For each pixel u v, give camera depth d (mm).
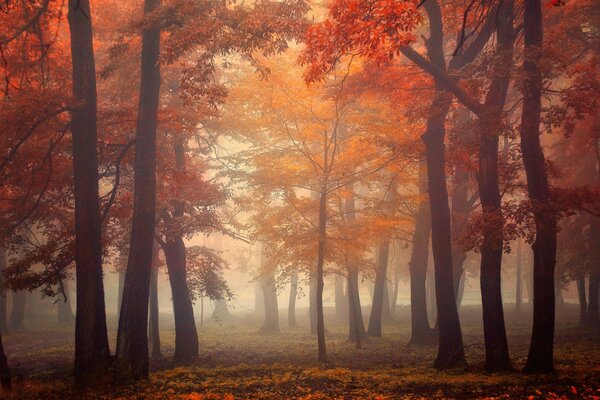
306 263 17812
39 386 12695
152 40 14289
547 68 12141
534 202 12172
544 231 12281
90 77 14305
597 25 21656
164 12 12961
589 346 18172
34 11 16719
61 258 14602
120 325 13578
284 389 11906
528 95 12617
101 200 16828
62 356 21453
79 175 14008
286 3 13570
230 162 20141
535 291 12367
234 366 16438
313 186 18953
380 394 10852
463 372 13797
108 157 16672
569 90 12797
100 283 13938
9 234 16969
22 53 16516
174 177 17312
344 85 16781
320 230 17641
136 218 13906
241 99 17781
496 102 13617
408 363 16656
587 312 28750
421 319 23234
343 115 19219
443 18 18250
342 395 10938
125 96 18312
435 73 13938
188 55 21125
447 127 19844
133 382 12867
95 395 11500
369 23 10344
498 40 14000
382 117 18297
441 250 15766
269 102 17422
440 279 15656
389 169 19344
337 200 20250
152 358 20750
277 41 12977
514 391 10195
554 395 9508
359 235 18234
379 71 16359
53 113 13656
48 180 15109
